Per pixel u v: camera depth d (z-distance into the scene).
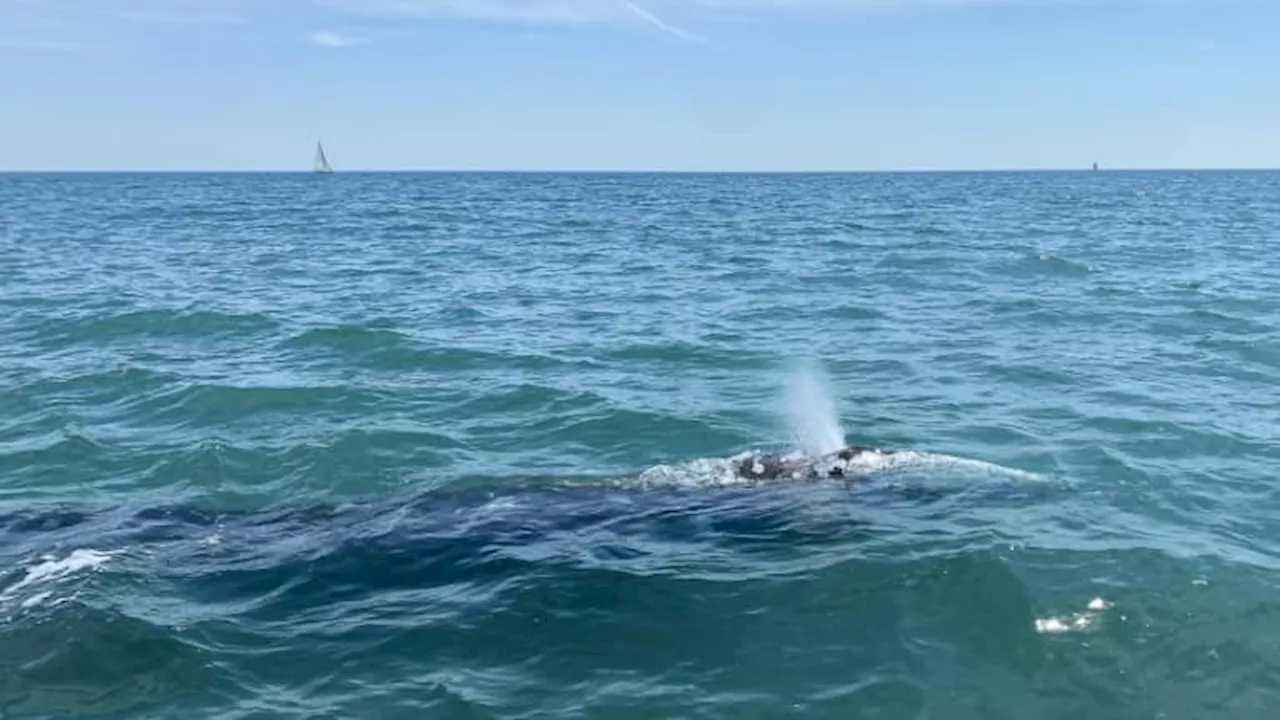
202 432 18.83
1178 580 11.58
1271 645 10.24
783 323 29.36
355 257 49.81
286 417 19.73
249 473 16.69
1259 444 17.14
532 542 13.16
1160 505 14.22
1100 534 13.01
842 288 36.31
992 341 26.31
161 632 10.78
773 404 20.28
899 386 21.59
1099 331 27.56
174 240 59.34
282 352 25.52
